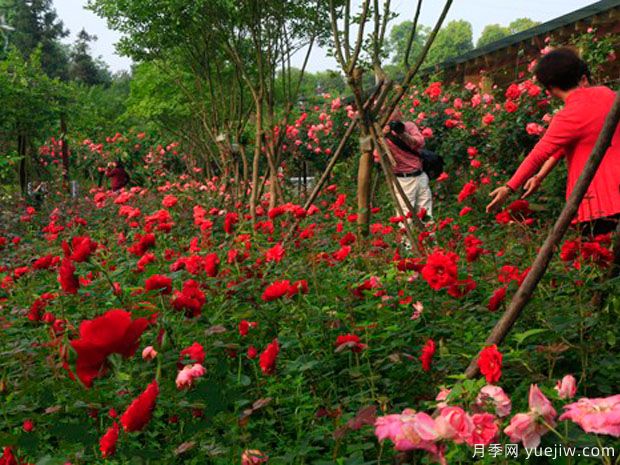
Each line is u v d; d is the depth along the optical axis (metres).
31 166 14.80
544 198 6.28
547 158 3.59
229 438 2.13
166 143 18.28
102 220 8.48
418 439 1.39
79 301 3.60
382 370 2.68
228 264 3.94
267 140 8.30
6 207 11.89
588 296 2.99
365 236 5.33
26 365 2.91
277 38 8.58
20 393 2.54
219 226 6.57
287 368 2.65
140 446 2.38
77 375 1.60
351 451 2.14
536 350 2.35
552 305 2.75
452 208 7.48
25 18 67.62
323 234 5.48
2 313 3.97
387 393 2.53
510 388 2.47
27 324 4.08
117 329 1.56
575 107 3.47
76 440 1.94
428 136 9.59
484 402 1.60
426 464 1.80
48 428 2.59
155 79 18.14
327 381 2.67
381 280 3.53
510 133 8.41
